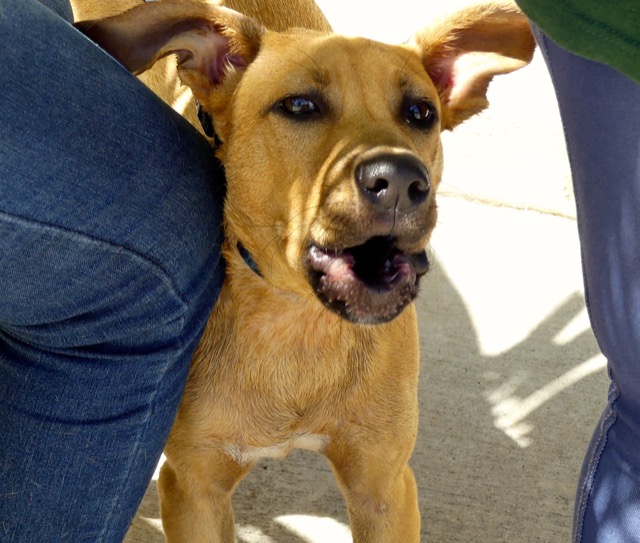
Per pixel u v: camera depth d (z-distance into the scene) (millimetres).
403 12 1729
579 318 1247
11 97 709
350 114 850
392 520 941
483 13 913
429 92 892
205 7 881
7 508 804
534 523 1047
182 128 830
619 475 792
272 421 917
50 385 787
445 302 1264
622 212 739
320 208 813
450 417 1140
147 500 1065
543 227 1356
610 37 656
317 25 1141
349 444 930
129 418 807
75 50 756
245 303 896
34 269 735
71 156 732
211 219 845
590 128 740
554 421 1137
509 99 1550
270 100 863
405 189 779
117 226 752
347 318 830
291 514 1056
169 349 812
